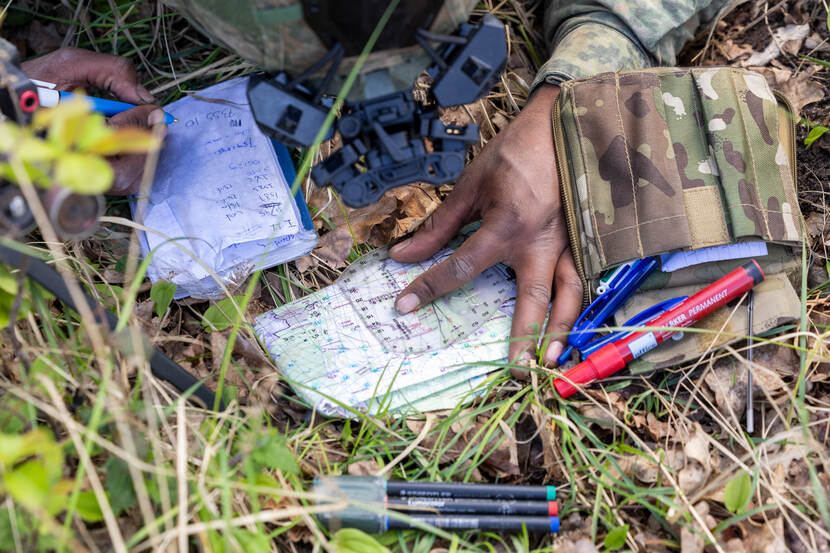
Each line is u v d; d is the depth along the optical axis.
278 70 1.03
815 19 1.94
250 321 1.55
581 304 1.50
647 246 1.39
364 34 0.95
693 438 1.31
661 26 1.63
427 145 1.42
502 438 1.34
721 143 1.40
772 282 1.43
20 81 1.00
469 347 1.48
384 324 1.52
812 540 1.18
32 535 0.95
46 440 0.77
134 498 1.02
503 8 2.03
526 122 1.52
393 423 1.40
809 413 1.37
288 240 1.56
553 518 1.21
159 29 1.87
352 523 1.17
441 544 1.23
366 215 1.69
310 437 1.36
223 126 1.63
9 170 0.76
